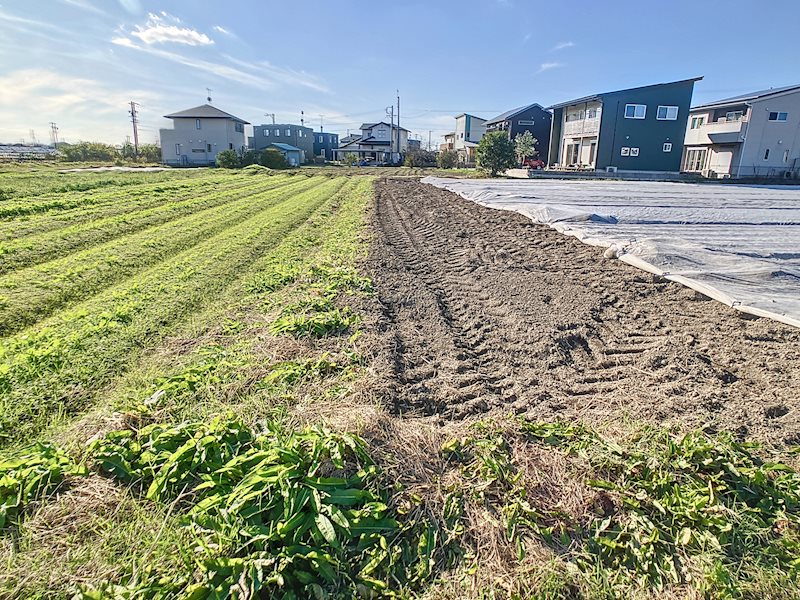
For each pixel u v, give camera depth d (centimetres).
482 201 1363
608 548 189
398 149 5838
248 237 839
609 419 274
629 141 2936
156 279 577
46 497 204
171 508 198
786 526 198
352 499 198
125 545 182
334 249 757
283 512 187
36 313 475
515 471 226
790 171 2783
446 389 313
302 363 337
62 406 297
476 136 5294
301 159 5250
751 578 176
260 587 162
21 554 177
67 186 1556
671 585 175
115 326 416
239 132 4916
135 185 1773
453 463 233
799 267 629
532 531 195
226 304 499
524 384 323
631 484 217
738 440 255
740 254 681
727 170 2886
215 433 235
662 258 597
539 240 811
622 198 1488
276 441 227
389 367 335
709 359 357
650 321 436
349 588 170
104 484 212
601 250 711
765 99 2673
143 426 258
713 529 195
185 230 910
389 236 881
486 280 576
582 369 347
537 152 3928
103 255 696
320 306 457
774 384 317
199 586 159
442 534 194
